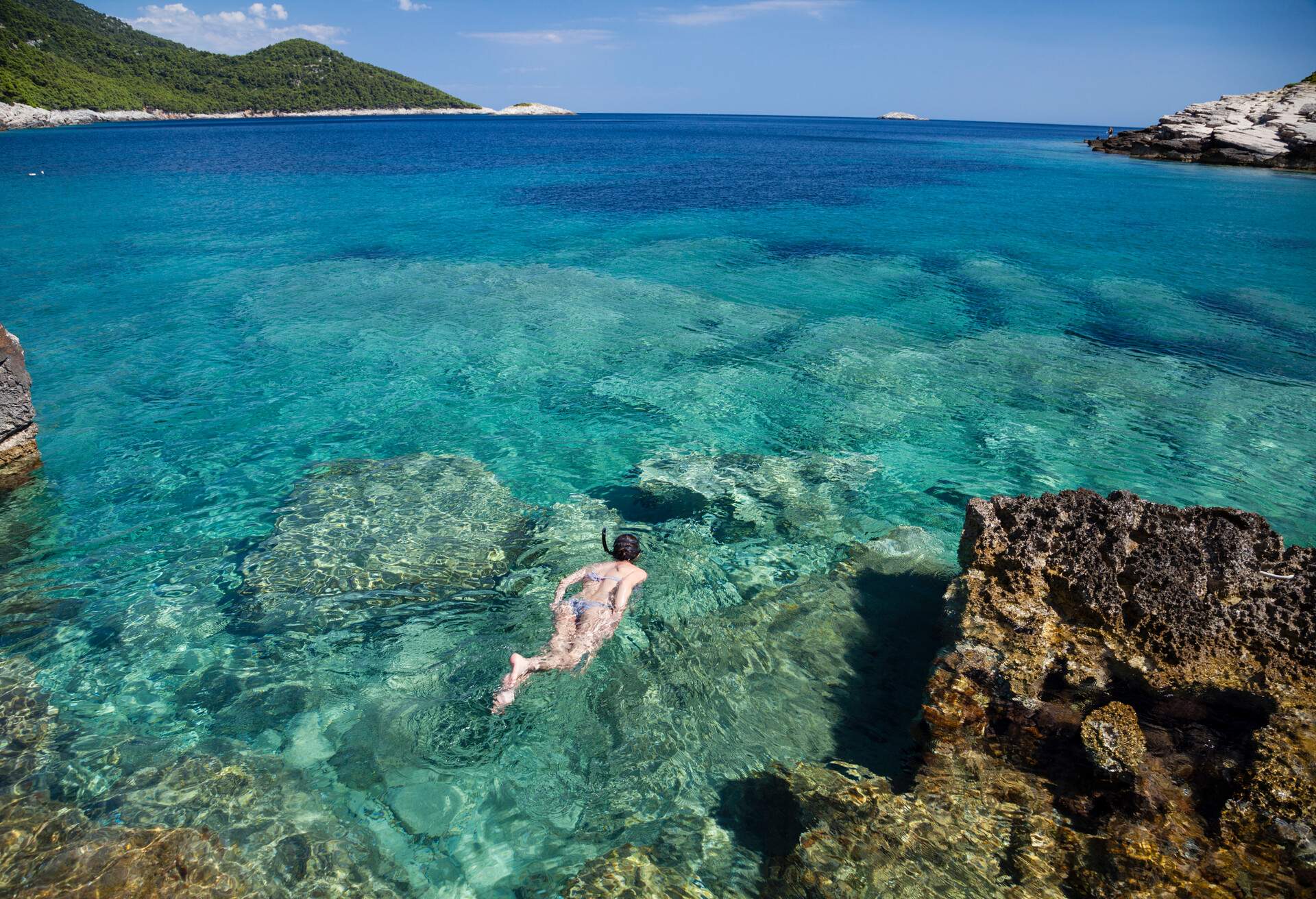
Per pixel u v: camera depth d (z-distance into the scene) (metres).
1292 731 4.03
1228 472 9.41
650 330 15.19
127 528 7.74
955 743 4.74
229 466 9.21
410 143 81.56
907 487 9.03
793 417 11.10
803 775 4.62
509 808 4.50
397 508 8.12
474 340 14.27
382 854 4.15
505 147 77.62
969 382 12.55
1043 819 4.10
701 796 4.59
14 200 31.08
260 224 26.58
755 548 7.57
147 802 4.35
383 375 12.41
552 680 5.53
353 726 5.13
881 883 3.74
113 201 31.38
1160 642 4.78
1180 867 3.60
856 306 17.27
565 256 22.27
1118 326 15.84
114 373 12.12
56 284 17.62
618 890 3.89
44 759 4.67
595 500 8.55
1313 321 16.31
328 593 6.60
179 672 5.62
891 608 6.55
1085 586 5.18
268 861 4.01
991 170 53.50
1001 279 20.06
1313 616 4.59
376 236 24.84
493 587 6.78
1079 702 4.73
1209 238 26.03
